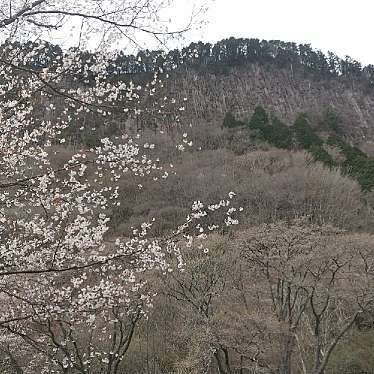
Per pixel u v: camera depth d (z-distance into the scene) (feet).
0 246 25.36
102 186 32.30
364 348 70.74
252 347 52.65
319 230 70.69
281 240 62.34
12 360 37.52
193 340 56.49
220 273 63.62
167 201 84.07
